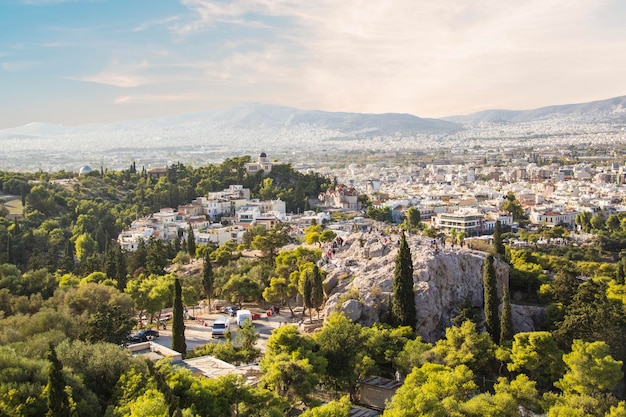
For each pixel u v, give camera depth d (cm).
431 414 8081
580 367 10138
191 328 15050
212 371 10356
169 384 8012
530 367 10781
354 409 10156
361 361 10438
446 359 10831
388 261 14900
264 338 13500
